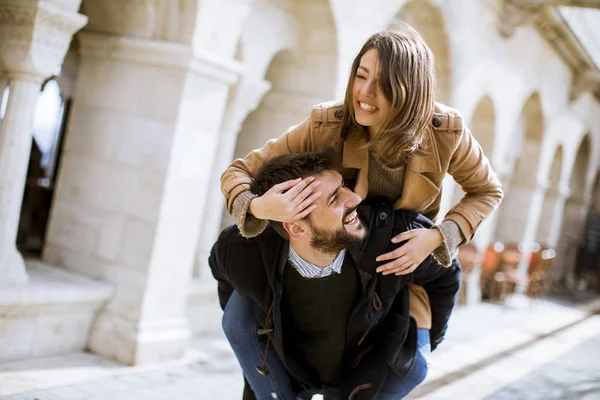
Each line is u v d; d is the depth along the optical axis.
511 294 13.10
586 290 18.27
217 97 5.54
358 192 1.99
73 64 8.72
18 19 4.50
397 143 1.81
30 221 7.94
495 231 14.38
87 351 5.37
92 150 5.57
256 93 6.78
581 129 16.73
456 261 2.18
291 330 2.09
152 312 5.36
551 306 13.48
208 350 6.09
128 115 5.41
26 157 4.76
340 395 2.08
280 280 1.96
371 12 7.20
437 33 8.76
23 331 4.85
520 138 14.07
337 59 6.87
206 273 6.87
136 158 5.36
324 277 1.94
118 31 5.41
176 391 4.83
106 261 5.43
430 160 1.96
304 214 1.77
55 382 4.55
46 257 5.71
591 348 9.02
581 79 14.71
